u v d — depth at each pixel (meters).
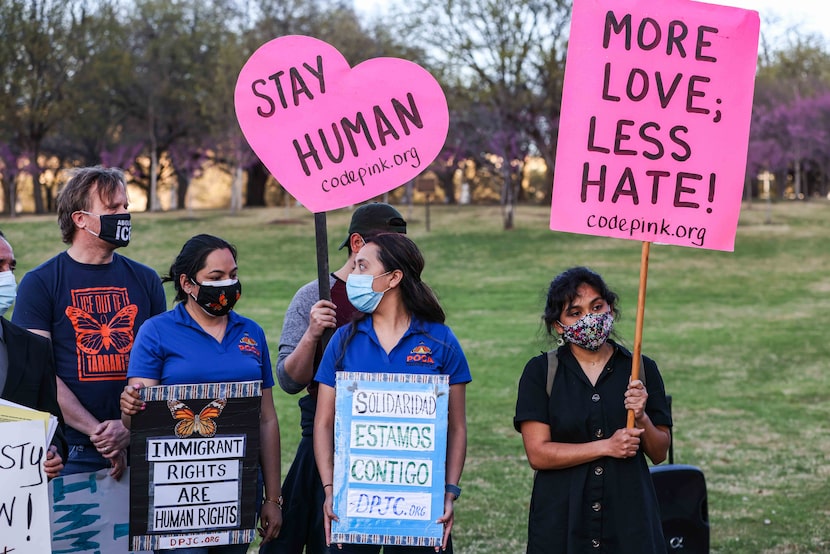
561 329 4.07
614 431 4.02
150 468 3.99
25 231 43.22
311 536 4.61
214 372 4.15
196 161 56.81
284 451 9.48
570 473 4.05
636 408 3.95
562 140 4.29
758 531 6.96
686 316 21.98
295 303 4.72
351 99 4.34
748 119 4.26
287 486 4.66
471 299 25.59
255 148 4.32
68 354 4.52
